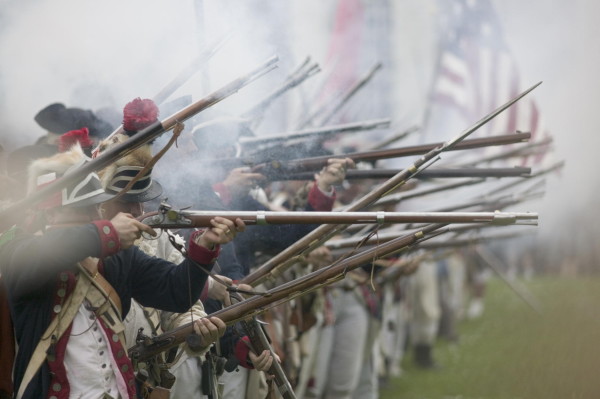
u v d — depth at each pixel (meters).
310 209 14.10
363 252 11.02
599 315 32.81
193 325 11.04
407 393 23.12
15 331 9.73
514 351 27.47
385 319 20.69
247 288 12.23
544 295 39.41
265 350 12.22
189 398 12.32
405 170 10.94
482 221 9.73
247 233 14.54
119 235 9.45
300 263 16.19
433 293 26.94
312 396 18.45
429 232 10.96
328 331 18.52
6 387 9.82
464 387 23.45
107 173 10.35
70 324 9.69
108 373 9.83
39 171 9.79
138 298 10.36
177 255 11.98
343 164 13.98
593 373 23.22
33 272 9.29
